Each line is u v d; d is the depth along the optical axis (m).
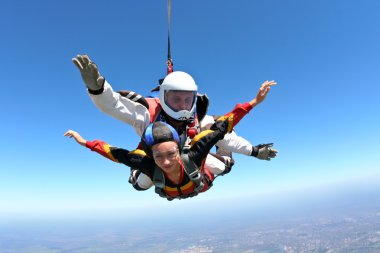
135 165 1.48
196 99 1.53
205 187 1.81
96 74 1.27
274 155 2.05
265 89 1.46
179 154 1.37
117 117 1.55
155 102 1.71
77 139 1.72
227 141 1.87
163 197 1.57
